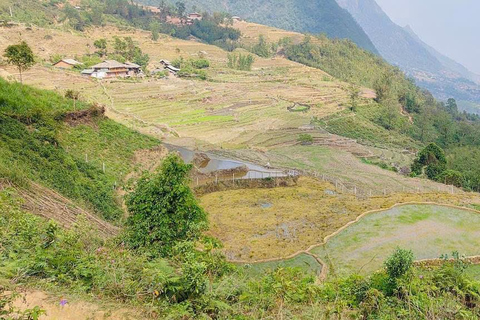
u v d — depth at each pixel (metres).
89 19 171.88
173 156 20.03
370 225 35.94
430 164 62.78
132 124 65.56
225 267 15.51
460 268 18.42
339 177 54.88
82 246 15.40
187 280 12.22
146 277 12.37
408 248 30.84
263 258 29.80
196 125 80.06
